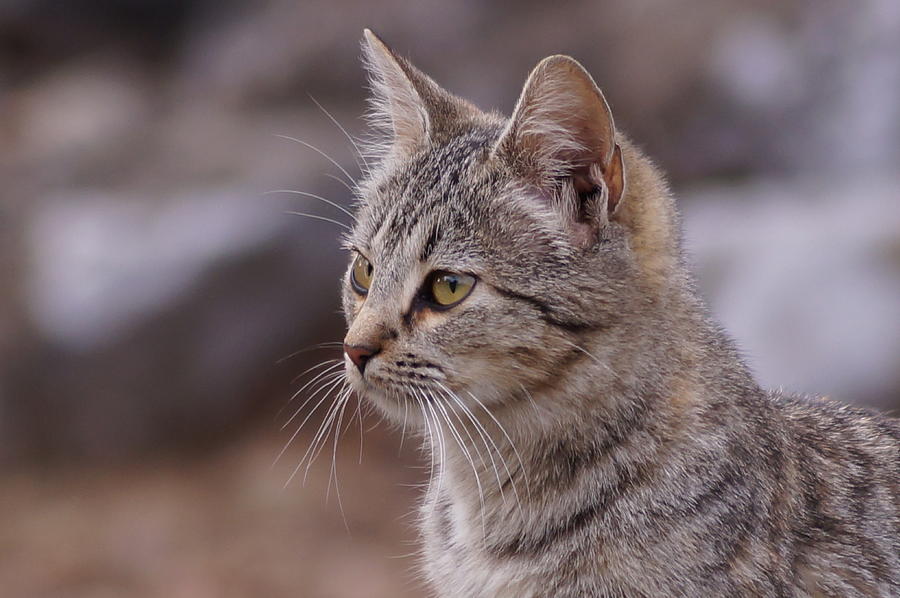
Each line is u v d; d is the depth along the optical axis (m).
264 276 14.31
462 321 5.45
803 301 11.19
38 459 14.27
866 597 5.65
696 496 5.38
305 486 13.70
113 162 15.54
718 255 11.95
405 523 13.04
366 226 6.05
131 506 13.52
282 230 14.33
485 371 5.49
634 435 5.48
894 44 14.06
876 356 10.71
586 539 5.48
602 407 5.49
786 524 5.52
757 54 14.81
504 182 5.61
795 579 5.51
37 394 14.23
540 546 5.60
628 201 5.57
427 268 5.58
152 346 14.20
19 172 15.46
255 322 14.38
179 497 13.67
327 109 16.02
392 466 14.09
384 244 5.78
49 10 18.42
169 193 14.89
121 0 18.64
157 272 14.20
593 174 5.51
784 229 12.07
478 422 5.55
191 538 12.96
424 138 6.23
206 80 17.12
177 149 15.59
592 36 15.77
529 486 5.66
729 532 5.34
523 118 5.60
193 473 14.09
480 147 5.88
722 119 14.73
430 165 5.95
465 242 5.52
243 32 17.50
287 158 14.95
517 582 5.59
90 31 18.59
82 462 14.27
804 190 13.56
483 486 5.82
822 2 14.77
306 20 16.89
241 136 15.64
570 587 5.49
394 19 16.47
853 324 10.90
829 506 5.76
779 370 10.85
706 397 5.55
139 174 15.30
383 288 5.65
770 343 11.04
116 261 14.30
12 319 14.27
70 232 14.59
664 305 5.62
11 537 13.02
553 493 5.61
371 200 6.16
